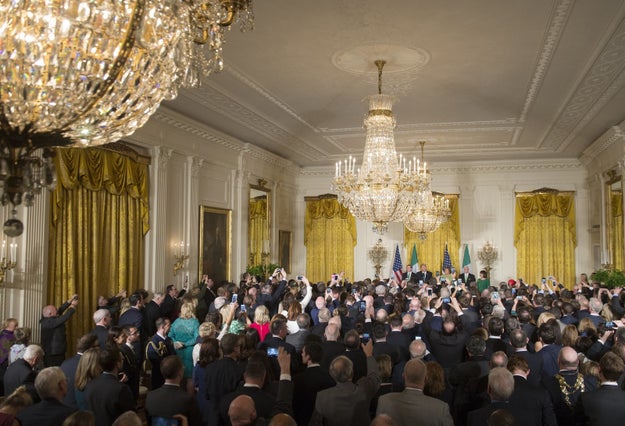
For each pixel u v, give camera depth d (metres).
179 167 13.41
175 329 7.72
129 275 11.49
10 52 2.67
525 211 19.98
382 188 9.48
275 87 11.04
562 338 6.43
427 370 4.86
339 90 11.27
